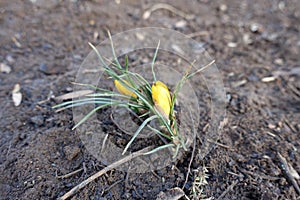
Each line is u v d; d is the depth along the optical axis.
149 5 0.64
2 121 0.40
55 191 0.33
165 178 0.34
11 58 0.51
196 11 0.64
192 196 0.32
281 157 0.36
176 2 0.65
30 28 0.55
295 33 0.61
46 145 0.36
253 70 0.52
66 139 0.37
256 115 0.42
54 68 0.49
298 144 0.39
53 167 0.34
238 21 0.63
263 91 0.48
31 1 0.60
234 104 0.44
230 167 0.35
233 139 0.38
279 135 0.40
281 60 0.55
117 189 0.33
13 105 0.42
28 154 0.35
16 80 0.47
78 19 0.58
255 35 0.60
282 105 0.46
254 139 0.38
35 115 0.40
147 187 0.33
